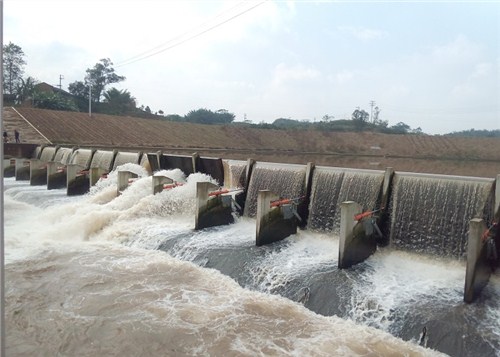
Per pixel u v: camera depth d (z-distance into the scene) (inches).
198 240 641.6
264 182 748.6
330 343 368.8
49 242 685.3
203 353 358.6
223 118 4847.4
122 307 444.1
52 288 494.0
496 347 338.6
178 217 800.3
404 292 432.8
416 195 531.5
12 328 403.9
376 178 571.5
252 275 512.7
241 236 664.4
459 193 492.7
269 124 3799.2
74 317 424.5
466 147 3024.1
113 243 690.8
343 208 490.9
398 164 2566.4
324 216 634.8
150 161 1099.3
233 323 407.8
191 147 2728.8
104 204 911.0
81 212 825.5
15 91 3417.8
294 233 647.8
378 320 395.9
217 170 896.3
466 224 480.4
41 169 1336.1
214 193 717.3
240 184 810.2
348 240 495.5
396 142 3316.9
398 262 518.0
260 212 594.6
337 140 3491.6
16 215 911.0
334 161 2711.6
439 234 503.5
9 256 608.1
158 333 390.9
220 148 2869.1
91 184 1096.2
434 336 362.3
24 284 505.0
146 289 490.0
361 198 584.1
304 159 2785.4
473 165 2508.6
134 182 892.0
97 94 3951.8
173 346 370.0
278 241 624.1
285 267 514.0
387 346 361.7
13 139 1968.5
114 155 1234.6
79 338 386.3
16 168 1443.2
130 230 720.3
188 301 457.4
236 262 548.4
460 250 482.9
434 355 346.9
